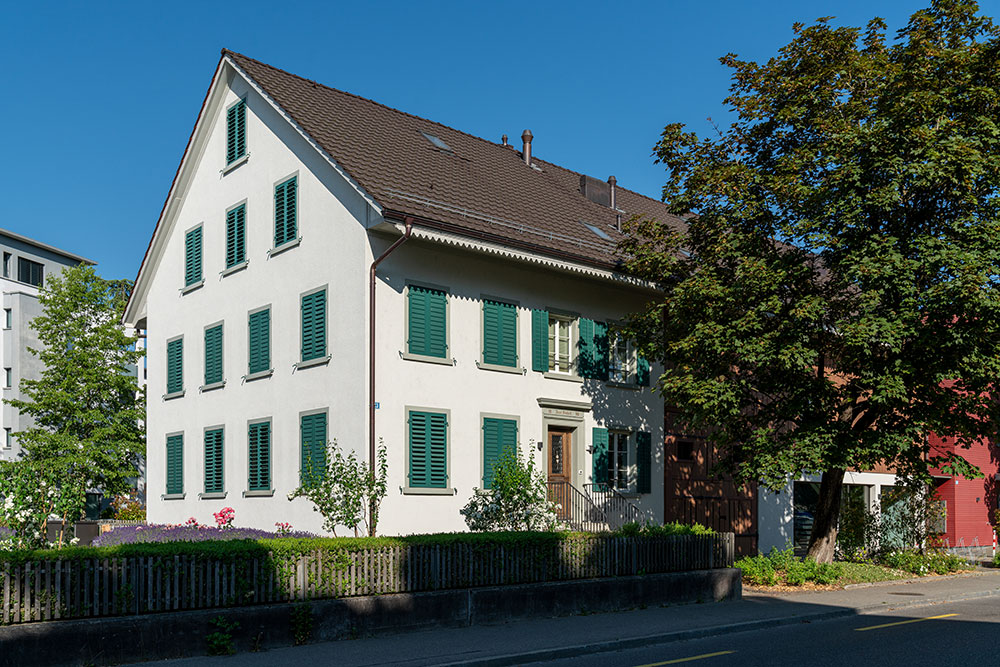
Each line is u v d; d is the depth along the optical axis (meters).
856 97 18.50
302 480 18.81
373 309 18.67
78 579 10.54
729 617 14.83
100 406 37.16
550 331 22.33
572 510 21.44
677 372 21.72
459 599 13.59
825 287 19.06
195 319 24.59
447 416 19.64
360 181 18.73
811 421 18.53
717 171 19.38
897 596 18.75
